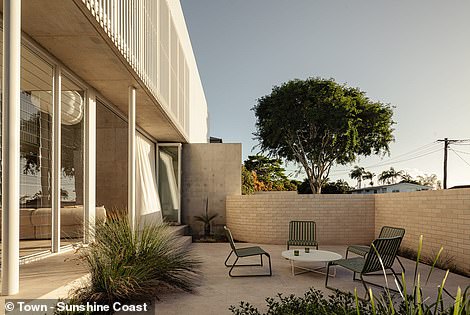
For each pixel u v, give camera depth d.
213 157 11.90
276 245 9.48
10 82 2.94
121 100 7.04
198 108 14.62
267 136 17.02
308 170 16.95
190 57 12.34
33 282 3.46
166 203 11.37
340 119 15.39
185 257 5.66
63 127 5.39
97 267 3.92
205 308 4.10
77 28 4.07
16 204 2.97
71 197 5.60
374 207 9.66
